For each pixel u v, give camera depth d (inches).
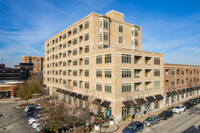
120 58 1186.0
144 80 1395.2
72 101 1729.8
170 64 1817.2
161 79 1608.0
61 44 2102.6
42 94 2331.4
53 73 2423.7
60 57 2172.7
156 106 1544.0
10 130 1004.6
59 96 2089.1
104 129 990.4
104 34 1439.5
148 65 1453.0
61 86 2075.5
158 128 1007.6
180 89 2001.7
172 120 1181.1
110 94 1171.9
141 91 1349.7
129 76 1252.5
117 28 1571.1
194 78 2380.7
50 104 928.3
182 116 1294.3
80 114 989.8
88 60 1466.5
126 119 1196.5
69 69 1845.5
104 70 1250.0
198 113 1390.3
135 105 1175.0
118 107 1148.5
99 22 1439.5
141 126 948.6
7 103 1946.4
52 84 2433.6
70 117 869.2
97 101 1270.9
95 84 1359.5
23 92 1827.0
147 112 1390.3
